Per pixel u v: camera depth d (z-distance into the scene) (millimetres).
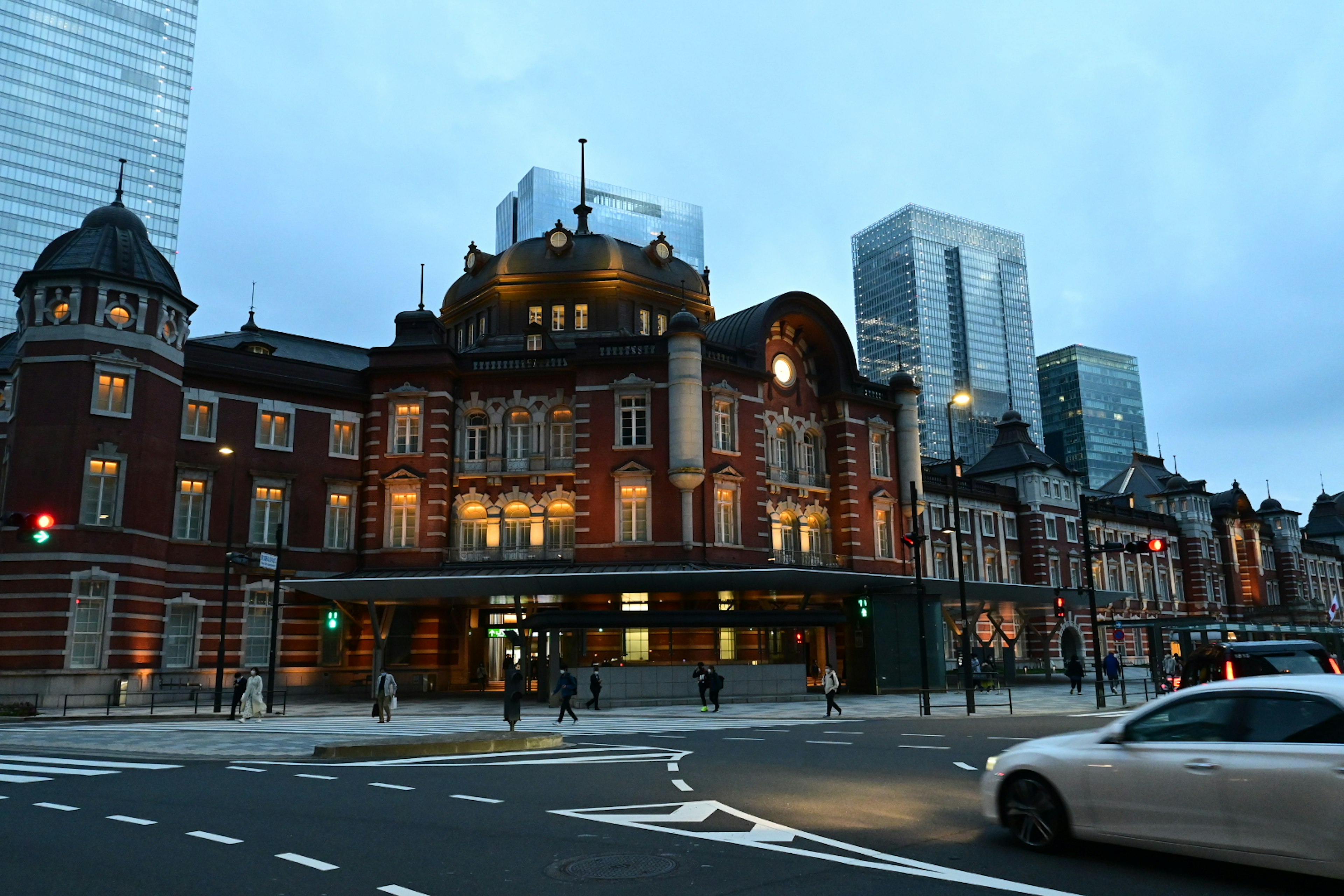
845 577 40844
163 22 156625
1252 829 7691
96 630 36594
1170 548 84000
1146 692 39625
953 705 35125
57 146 141750
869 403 51219
